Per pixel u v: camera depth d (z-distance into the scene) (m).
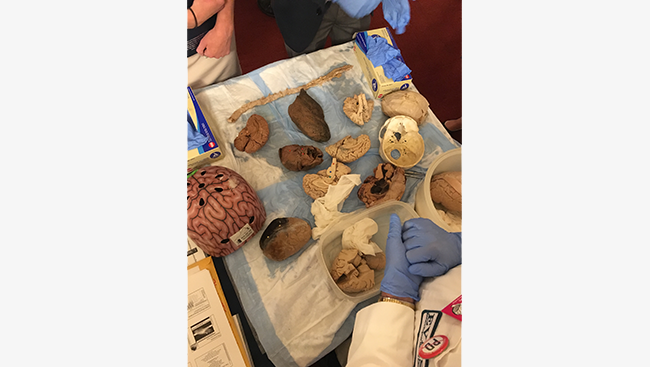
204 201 0.83
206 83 1.06
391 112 1.01
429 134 1.00
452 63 1.06
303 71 1.06
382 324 0.75
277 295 0.84
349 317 0.82
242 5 1.03
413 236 0.83
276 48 1.07
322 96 1.04
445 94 1.06
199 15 0.94
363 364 0.70
